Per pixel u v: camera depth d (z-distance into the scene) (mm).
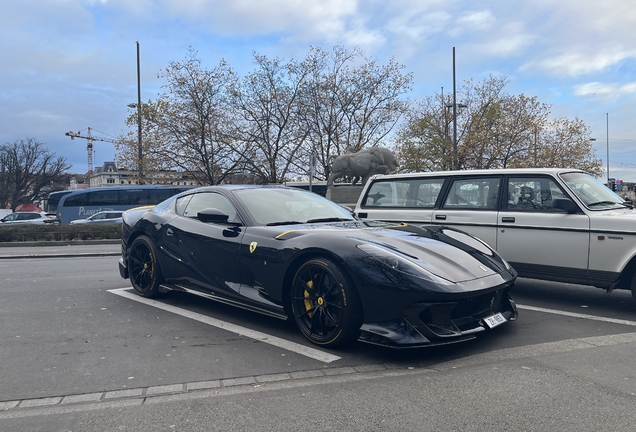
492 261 4340
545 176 5801
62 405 3088
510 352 3957
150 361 3871
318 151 28078
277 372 3590
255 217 4906
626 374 3426
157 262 5875
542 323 4871
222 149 25828
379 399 3066
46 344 4359
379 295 3701
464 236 4855
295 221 4992
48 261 11445
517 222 5812
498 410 2877
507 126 31391
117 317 5289
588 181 6000
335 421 2785
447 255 4102
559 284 7031
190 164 25812
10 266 10414
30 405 3098
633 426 2662
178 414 2922
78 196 32094
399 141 33500
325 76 27266
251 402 3068
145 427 2770
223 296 4965
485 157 31953
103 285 7371
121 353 4078
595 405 2924
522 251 5793
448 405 2959
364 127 28516
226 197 5281
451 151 31000
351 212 5770
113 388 3340
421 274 3676
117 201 32375
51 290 7008
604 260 5191
